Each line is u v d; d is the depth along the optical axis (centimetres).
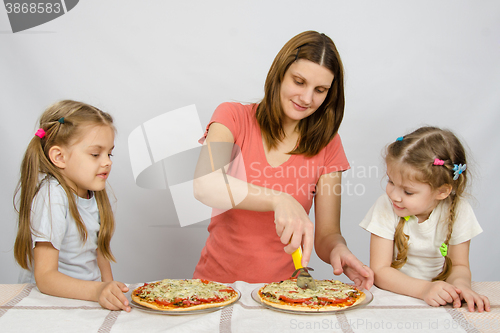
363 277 112
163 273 222
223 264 138
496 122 216
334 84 128
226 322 82
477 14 213
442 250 118
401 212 120
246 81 218
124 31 209
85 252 122
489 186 218
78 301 95
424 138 119
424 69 217
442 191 118
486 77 215
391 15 215
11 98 200
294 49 117
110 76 210
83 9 205
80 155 115
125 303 88
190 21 214
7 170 201
